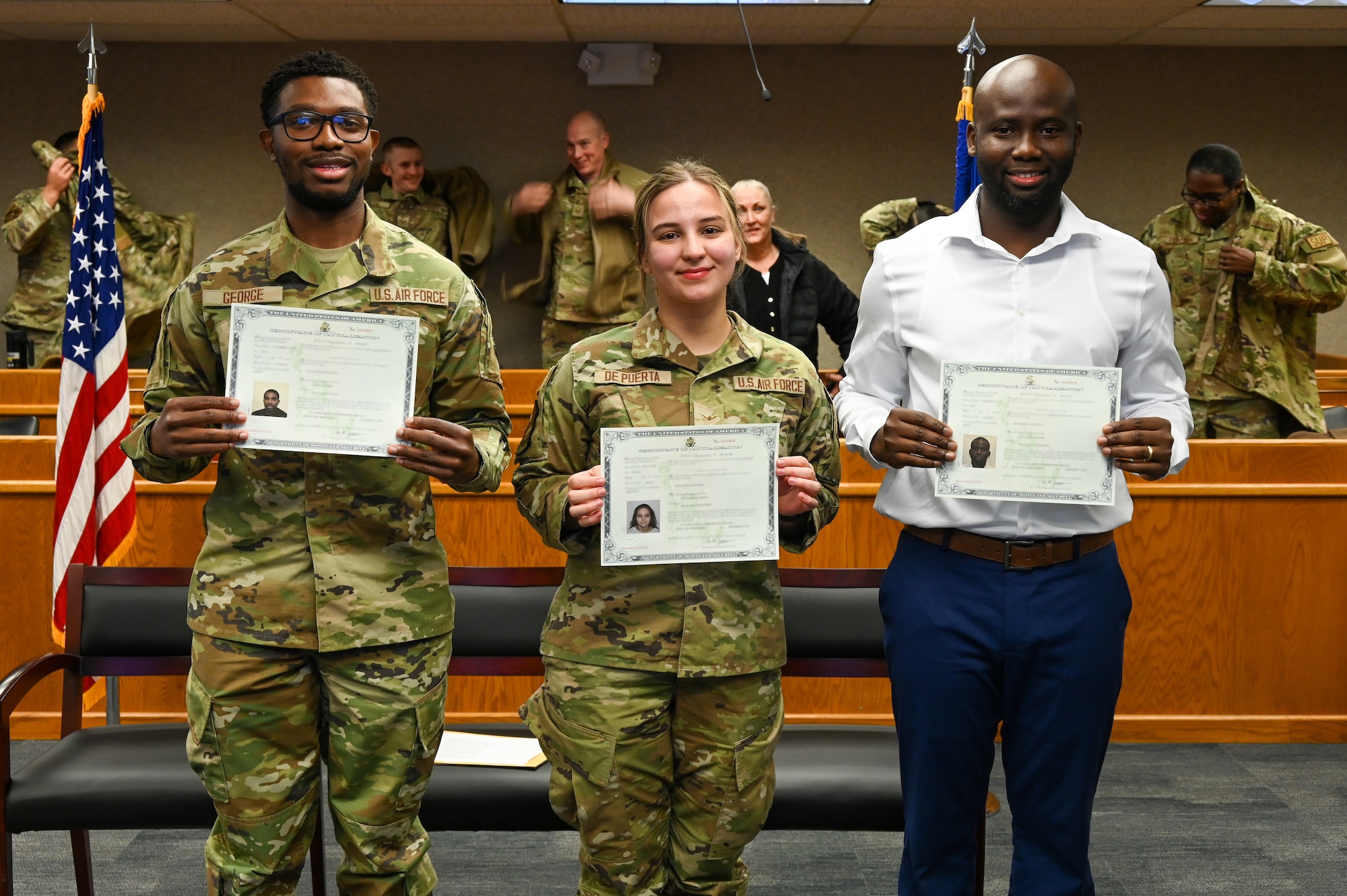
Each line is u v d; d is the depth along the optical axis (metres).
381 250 2.06
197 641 2.01
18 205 6.65
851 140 8.05
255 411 1.91
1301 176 8.12
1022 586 2.01
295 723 2.02
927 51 7.99
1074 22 7.24
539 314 8.05
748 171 8.07
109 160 8.01
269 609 1.98
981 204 2.09
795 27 7.38
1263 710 3.74
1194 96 8.06
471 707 3.77
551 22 7.22
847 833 3.20
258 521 2.00
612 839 2.03
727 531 1.97
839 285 4.38
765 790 2.08
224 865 2.04
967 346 2.05
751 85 8.00
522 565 3.70
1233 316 5.07
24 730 3.69
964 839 2.10
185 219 7.59
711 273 1.99
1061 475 1.97
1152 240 5.41
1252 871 2.92
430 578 2.09
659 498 1.97
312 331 1.92
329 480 2.00
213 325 2.00
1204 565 3.70
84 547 3.37
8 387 5.46
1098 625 2.02
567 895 2.82
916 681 2.05
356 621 2.00
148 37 7.75
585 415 2.07
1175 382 2.14
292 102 1.93
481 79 7.95
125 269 7.25
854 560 3.66
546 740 2.10
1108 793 3.39
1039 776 2.04
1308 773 3.52
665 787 2.07
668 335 2.07
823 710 3.77
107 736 2.52
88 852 2.59
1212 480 3.73
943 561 2.06
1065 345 2.03
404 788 2.06
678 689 2.04
